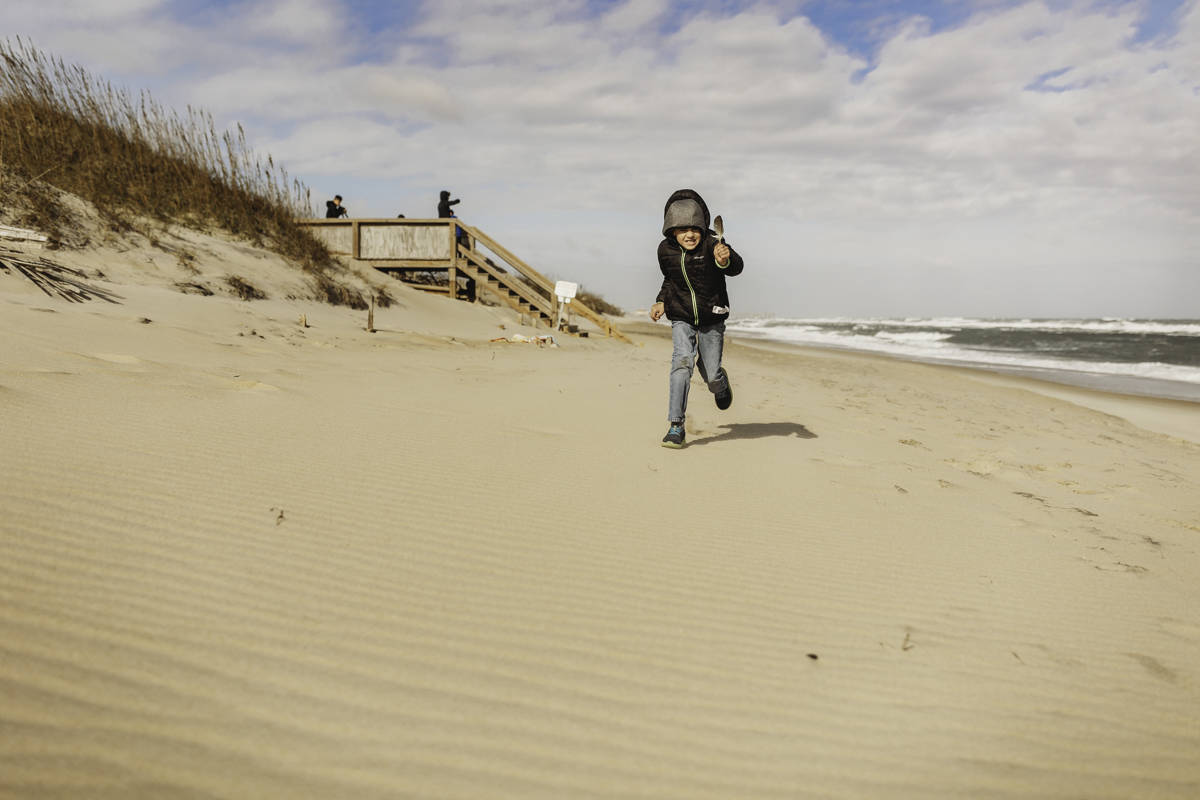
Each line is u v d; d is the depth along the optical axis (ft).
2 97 42.14
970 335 150.61
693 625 7.98
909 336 146.61
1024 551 11.68
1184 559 12.05
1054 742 6.35
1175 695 7.41
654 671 6.89
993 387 49.03
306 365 23.44
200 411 14.40
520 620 7.56
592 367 34.86
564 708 6.07
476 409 19.38
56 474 9.33
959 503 14.44
